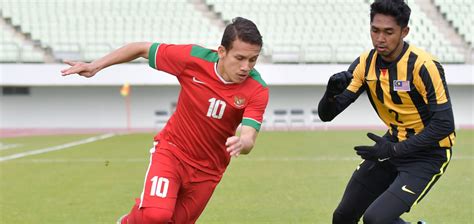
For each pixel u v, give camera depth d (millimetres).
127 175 45188
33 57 90812
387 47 17703
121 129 92500
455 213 30938
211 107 18125
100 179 43344
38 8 98625
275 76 90125
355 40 98688
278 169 47281
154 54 18625
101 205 33875
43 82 88500
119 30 97312
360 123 94750
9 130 92125
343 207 20641
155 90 93312
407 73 18156
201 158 18938
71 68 17953
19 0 98875
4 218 30578
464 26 99625
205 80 18062
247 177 43312
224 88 17953
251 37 16594
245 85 17984
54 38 94938
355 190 20328
